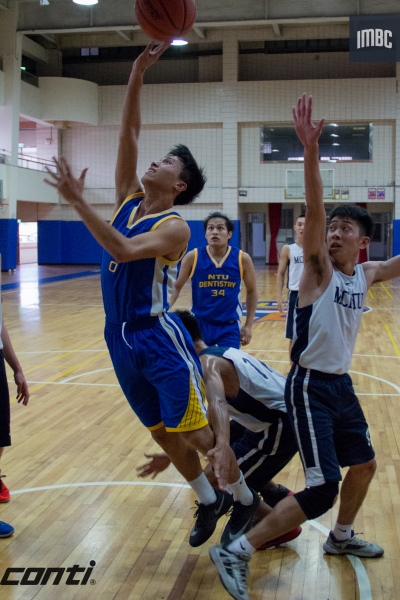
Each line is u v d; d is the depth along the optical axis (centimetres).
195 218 2208
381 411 512
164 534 293
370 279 260
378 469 380
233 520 265
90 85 2147
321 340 243
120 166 277
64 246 2400
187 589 246
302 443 241
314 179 233
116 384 612
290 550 279
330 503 236
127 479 364
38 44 2114
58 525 303
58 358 740
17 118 1945
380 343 835
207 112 2138
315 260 244
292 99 2089
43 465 388
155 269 248
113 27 1777
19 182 2039
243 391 268
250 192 2162
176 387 247
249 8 1719
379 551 272
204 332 436
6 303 1284
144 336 250
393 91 2045
